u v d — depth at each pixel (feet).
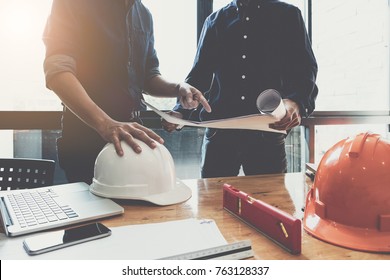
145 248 1.62
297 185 3.11
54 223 1.97
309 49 4.57
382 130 7.68
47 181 3.41
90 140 3.73
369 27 7.71
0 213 2.11
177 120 2.69
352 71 7.70
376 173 1.76
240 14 4.71
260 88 4.68
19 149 5.87
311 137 6.97
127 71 3.76
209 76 5.11
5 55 5.48
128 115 3.89
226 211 2.34
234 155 4.90
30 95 5.61
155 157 2.53
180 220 2.03
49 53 2.96
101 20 3.41
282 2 4.74
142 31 4.03
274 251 1.68
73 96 2.82
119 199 2.56
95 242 1.70
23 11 5.44
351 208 1.79
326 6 7.43
